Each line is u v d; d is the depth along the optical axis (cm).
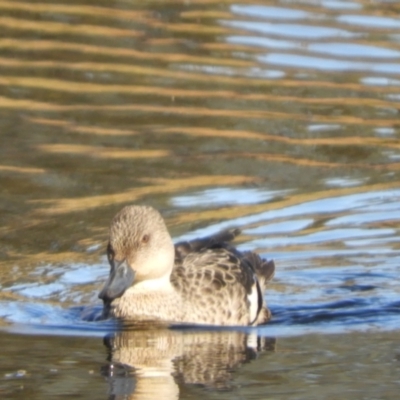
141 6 2270
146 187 1505
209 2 2297
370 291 1246
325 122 1762
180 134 1694
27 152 1608
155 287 1159
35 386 926
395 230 1404
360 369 978
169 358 1011
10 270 1271
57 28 2134
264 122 1756
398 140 1702
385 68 1997
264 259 1270
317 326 1138
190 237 1358
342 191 1514
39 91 1847
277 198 1489
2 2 2269
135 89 1873
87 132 1691
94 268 1284
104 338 1082
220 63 1995
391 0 2333
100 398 898
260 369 975
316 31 2150
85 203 1449
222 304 1159
